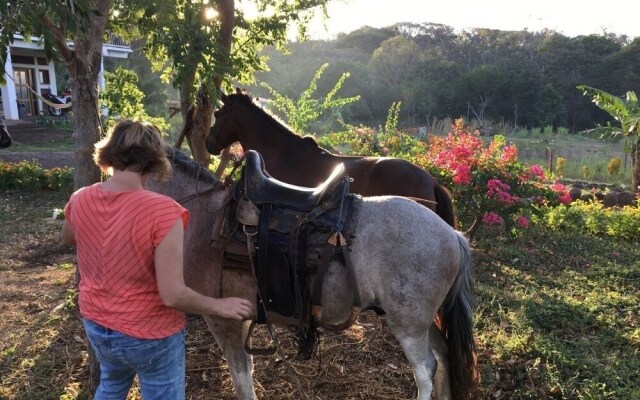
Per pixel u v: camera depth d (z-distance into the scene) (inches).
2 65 97.0
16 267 249.8
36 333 171.3
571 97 1743.4
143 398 83.3
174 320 81.7
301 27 246.5
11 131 757.9
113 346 78.2
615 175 625.3
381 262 101.0
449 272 104.3
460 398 110.0
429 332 114.1
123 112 271.3
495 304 192.5
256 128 202.2
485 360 150.5
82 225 78.3
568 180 588.7
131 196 77.2
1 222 338.0
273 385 139.9
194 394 135.9
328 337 167.3
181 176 112.9
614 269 235.9
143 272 76.9
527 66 1926.7
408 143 396.8
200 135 209.9
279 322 105.3
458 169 251.8
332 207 101.7
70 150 661.9
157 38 155.9
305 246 99.2
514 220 274.5
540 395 132.2
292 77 1787.6
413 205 105.7
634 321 178.4
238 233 102.7
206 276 107.0
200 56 142.8
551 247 281.1
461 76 1806.1
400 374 144.9
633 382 135.6
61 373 146.3
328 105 498.9
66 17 96.0
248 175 105.6
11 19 97.1
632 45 1779.0
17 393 136.2
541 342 155.8
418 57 2033.7
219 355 156.1
